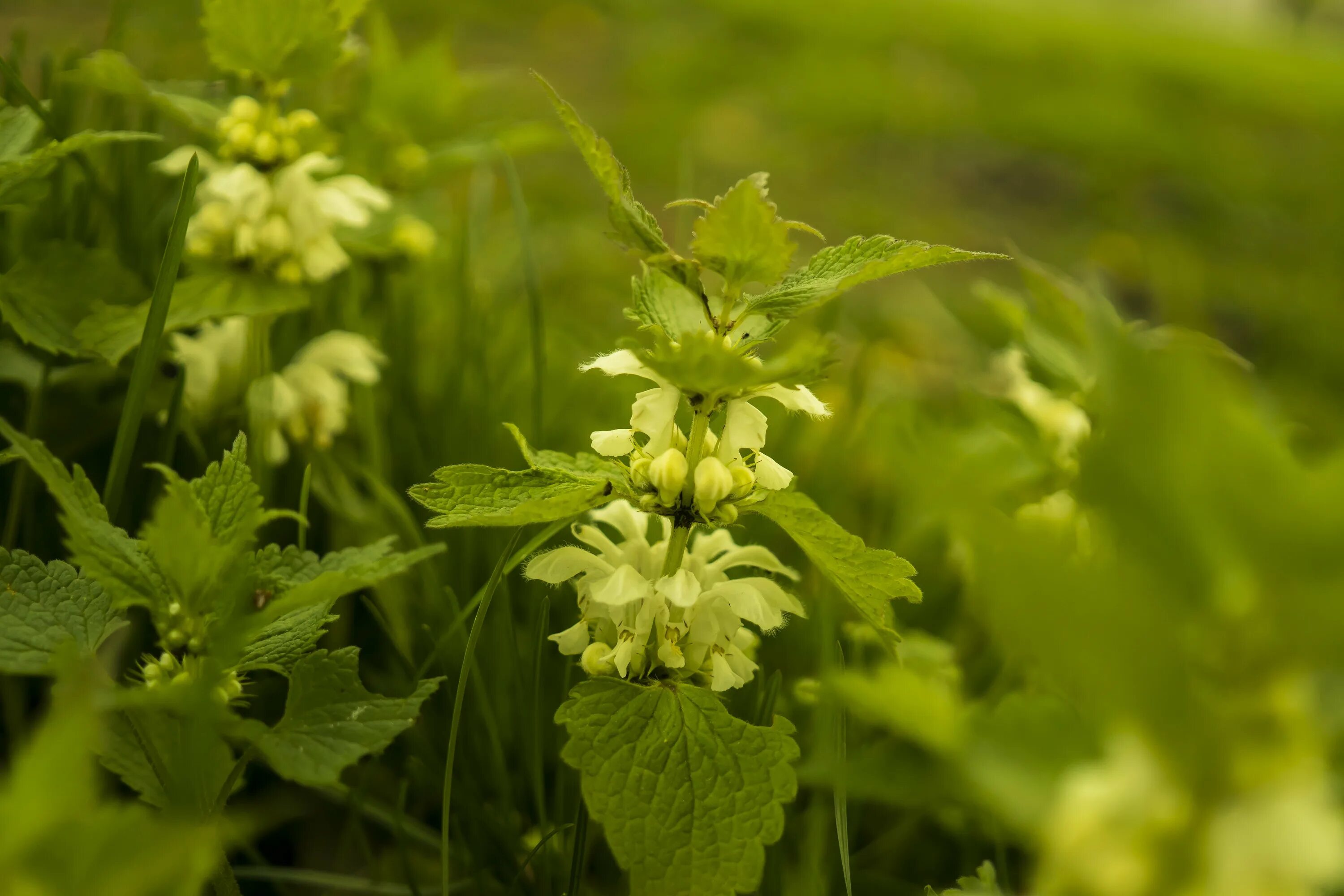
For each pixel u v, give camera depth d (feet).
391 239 1.99
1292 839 0.94
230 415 1.77
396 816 1.50
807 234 4.22
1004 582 0.93
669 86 5.97
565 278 3.30
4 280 1.56
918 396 2.74
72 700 1.09
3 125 1.54
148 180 1.96
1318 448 1.88
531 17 6.57
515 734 1.63
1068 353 1.65
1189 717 0.94
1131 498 0.93
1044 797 1.03
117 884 1.08
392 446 1.98
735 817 1.32
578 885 1.46
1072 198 5.43
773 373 1.28
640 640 1.36
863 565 1.34
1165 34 11.28
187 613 1.27
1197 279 4.22
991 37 9.27
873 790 1.08
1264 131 7.59
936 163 5.65
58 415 1.70
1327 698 1.01
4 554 1.30
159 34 2.51
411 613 1.73
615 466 1.40
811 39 8.13
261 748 1.25
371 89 2.37
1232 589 0.96
